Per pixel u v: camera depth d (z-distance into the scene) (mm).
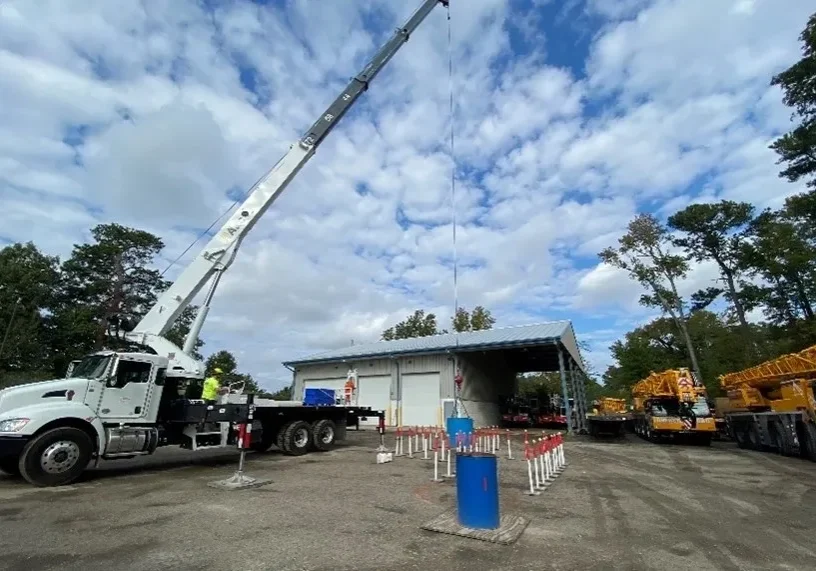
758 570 4723
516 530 5855
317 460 12766
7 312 34750
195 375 11680
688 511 7301
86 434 9141
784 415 15117
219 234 12773
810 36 22641
